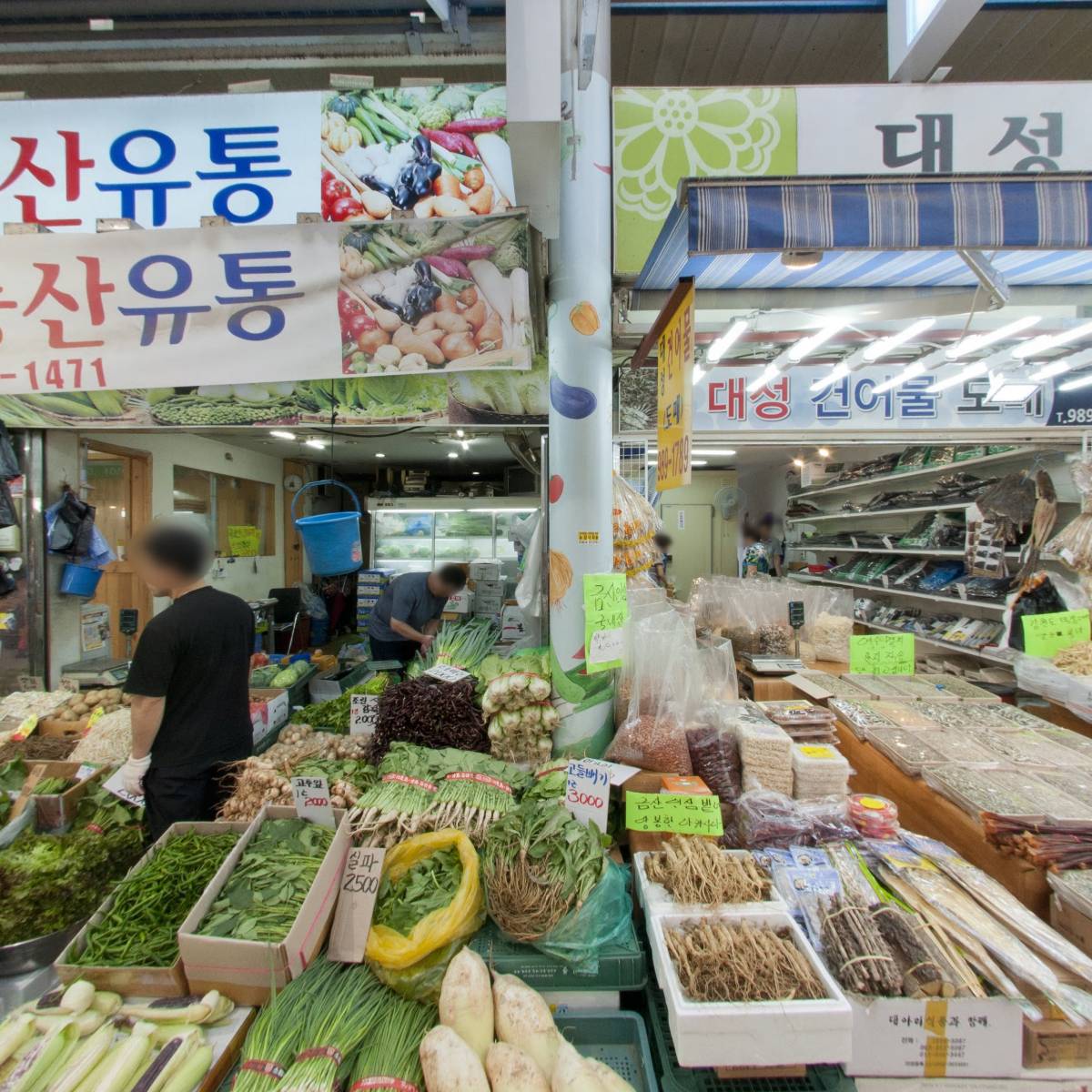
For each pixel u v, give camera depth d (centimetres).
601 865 144
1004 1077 115
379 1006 121
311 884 136
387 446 600
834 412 290
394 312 205
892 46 229
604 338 201
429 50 254
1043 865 146
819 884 142
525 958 134
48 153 220
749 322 206
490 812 161
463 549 685
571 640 199
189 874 145
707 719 190
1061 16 267
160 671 180
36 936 144
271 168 222
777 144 224
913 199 129
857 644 289
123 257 201
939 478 509
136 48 249
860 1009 116
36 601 253
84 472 267
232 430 237
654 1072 121
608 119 204
